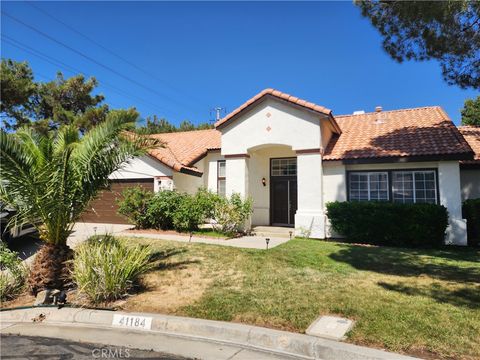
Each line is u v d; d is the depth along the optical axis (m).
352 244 12.04
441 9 9.30
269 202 16.91
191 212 13.76
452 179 12.03
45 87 31.08
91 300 6.29
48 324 5.72
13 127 25.95
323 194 13.88
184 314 5.58
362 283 6.91
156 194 14.69
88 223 17.16
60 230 7.27
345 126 17.31
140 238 11.89
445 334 4.55
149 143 8.00
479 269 8.08
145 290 6.76
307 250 10.33
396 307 5.54
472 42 10.33
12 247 10.80
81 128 28.70
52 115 31.33
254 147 15.03
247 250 10.01
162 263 8.52
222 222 13.70
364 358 4.09
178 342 4.89
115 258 6.46
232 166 15.19
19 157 6.53
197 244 10.77
